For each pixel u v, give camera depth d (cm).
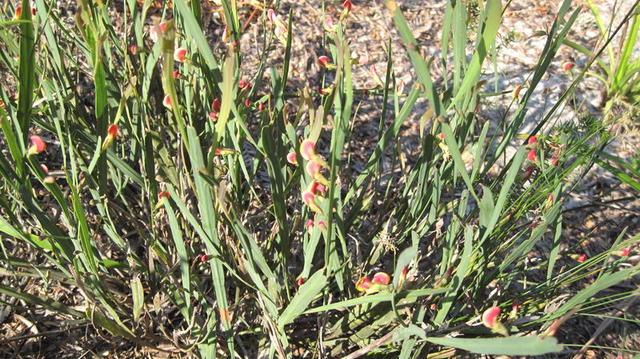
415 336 31
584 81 73
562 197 39
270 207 44
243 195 43
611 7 84
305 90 27
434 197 36
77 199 32
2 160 33
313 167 28
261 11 71
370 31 76
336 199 32
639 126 65
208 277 41
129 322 40
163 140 41
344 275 37
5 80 50
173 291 38
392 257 48
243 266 37
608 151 64
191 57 38
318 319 38
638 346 46
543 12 83
